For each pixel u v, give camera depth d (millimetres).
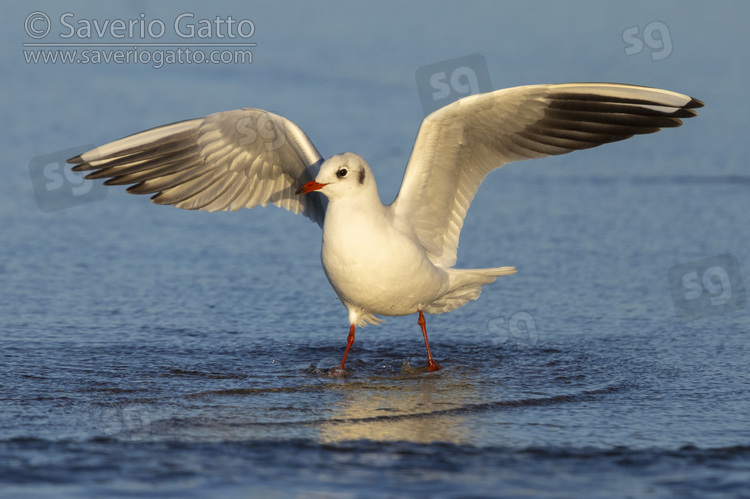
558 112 11320
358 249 11031
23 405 9977
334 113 24406
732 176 21000
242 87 26688
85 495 7836
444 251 12141
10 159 20125
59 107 24125
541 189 20516
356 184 10984
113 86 26594
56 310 13477
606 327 13234
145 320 13258
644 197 19656
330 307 14188
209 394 10531
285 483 8148
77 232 17297
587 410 10164
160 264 15805
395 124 23750
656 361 11922
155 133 11828
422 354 12344
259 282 15141
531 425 9688
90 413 9820
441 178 11719
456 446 9070
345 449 8945
